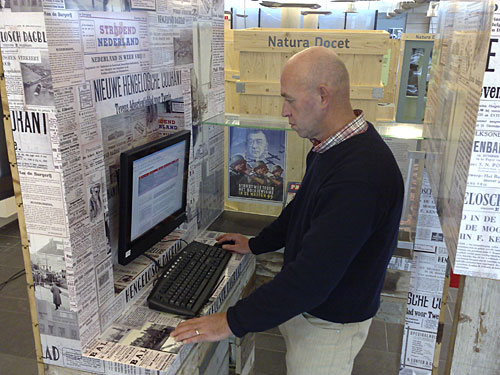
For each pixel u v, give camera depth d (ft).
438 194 3.65
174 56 5.39
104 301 4.31
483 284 2.59
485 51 2.21
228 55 8.10
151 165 4.97
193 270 5.33
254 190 7.39
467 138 2.44
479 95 2.25
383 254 4.29
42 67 3.30
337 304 4.47
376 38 6.18
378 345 8.36
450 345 2.81
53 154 3.50
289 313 3.95
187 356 4.30
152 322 4.53
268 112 6.89
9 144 3.56
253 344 7.18
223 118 6.68
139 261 5.34
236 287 5.60
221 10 6.71
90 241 3.99
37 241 3.80
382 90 6.30
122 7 4.22
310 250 3.83
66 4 3.42
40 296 3.96
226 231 6.87
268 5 11.60
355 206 3.78
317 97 4.06
